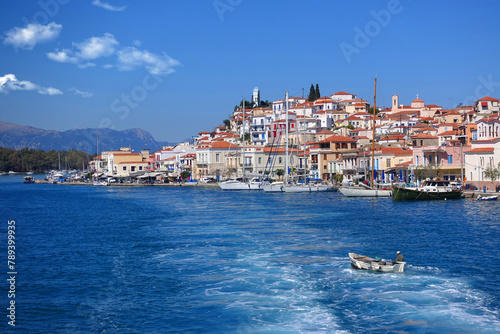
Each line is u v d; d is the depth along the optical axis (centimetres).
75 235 8550
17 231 9188
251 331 3953
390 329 3938
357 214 10081
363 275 5309
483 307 4341
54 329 4172
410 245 6750
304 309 4362
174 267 5866
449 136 18000
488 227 8012
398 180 16200
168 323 4181
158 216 10888
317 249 6606
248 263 5906
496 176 12200
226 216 10275
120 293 4981
